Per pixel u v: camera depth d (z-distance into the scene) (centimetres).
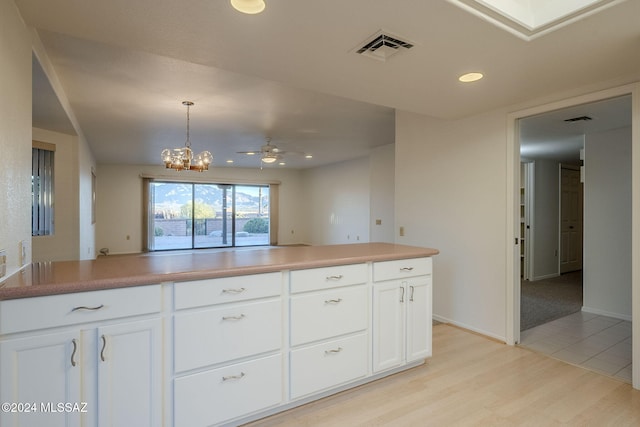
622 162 396
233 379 185
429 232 385
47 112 358
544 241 619
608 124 373
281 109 423
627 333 346
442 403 218
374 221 680
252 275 190
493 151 322
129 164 915
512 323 310
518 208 313
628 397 226
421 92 274
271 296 197
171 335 168
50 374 142
